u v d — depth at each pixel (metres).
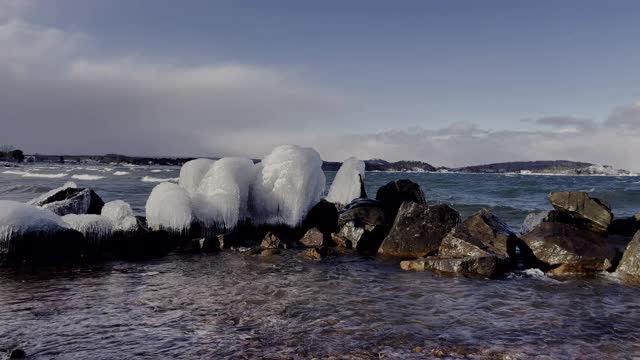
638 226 16.16
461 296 9.70
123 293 9.63
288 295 9.58
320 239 15.26
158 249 14.20
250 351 6.63
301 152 16.59
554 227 13.16
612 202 34.62
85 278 10.91
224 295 9.55
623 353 6.76
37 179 56.06
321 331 7.48
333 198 20.11
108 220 14.06
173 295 9.50
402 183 17.48
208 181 15.88
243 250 14.38
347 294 9.71
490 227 13.07
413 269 12.16
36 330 7.39
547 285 10.73
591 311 8.78
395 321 8.03
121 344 6.84
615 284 10.87
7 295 9.40
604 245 12.57
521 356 6.59
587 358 6.56
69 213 15.74
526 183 67.69
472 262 11.70
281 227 16.03
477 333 7.50
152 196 14.90
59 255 12.72
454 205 29.89
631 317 8.45
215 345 6.84
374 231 15.11
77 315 8.16
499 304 9.17
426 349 6.79
